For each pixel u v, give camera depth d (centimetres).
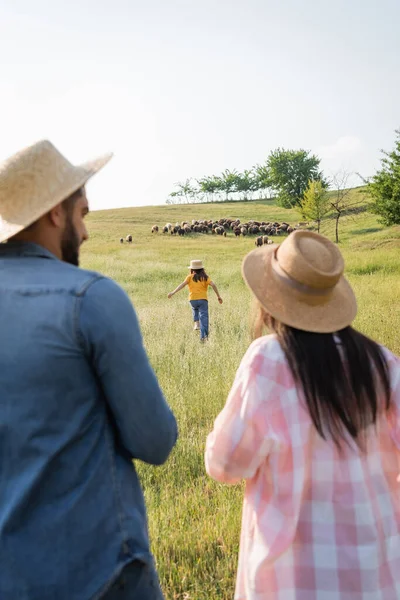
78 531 146
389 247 3594
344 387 176
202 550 321
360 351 181
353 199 6788
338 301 193
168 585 295
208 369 697
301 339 181
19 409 148
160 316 1227
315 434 177
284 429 176
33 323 151
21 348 150
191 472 431
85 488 149
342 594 168
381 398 184
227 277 2212
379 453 182
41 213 162
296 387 177
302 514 174
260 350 182
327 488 175
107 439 156
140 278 2428
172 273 2567
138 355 154
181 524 347
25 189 162
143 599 156
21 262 162
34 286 154
